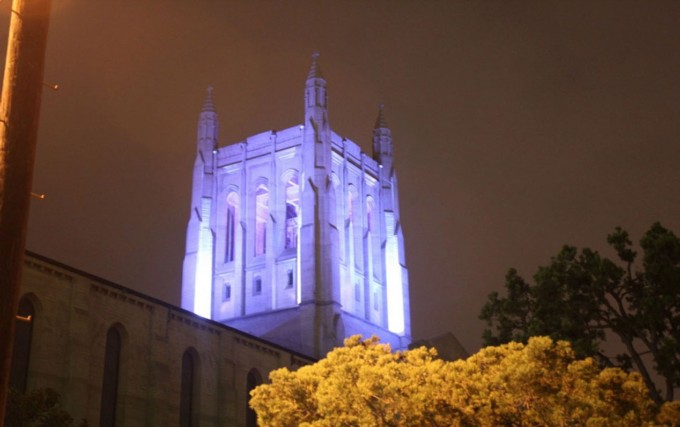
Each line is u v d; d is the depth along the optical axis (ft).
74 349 162.09
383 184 382.01
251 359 216.74
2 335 35.17
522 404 90.58
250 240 340.80
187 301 334.24
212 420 197.88
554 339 143.54
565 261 151.64
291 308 314.14
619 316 146.92
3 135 37.65
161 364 183.83
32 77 38.78
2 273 35.86
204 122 368.89
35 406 113.39
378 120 401.08
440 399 91.25
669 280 140.67
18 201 37.11
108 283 176.65
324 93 346.95
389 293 358.64
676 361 134.92
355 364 99.30
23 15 39.19
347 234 342.85
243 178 352.28
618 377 90.84
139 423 176.14
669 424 93.71
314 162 330.34
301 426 97.35
